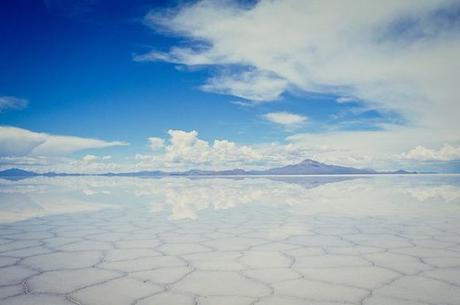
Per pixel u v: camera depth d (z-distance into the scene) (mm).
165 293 1784
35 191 9961
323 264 2303
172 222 4098
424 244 2885
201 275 2072
